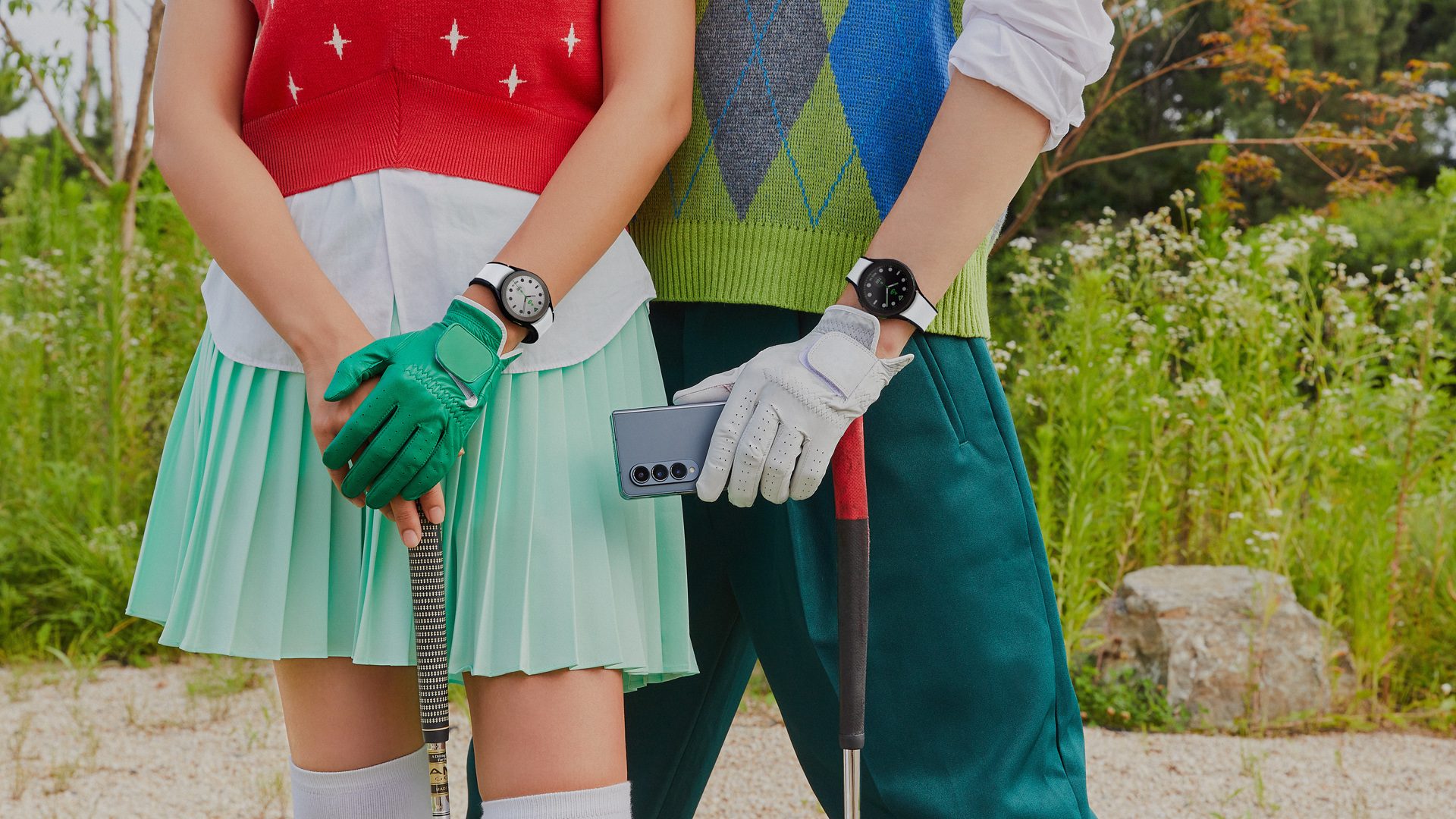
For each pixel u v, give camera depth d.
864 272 1.18
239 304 1.24
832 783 1.45
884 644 1.36
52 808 2.87
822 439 1.14
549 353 1.18
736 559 1.46
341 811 1.25
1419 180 11.26
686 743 1.59
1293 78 7.31
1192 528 4.39
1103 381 4.12
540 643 1.15
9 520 4.50
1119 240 5.11
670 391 1.43
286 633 1.19
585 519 1.19
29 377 4.79
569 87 1.23
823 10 1.32
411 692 1.29
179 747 3.33
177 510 1.30
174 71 1.26
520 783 1.17
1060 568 3.79
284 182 1.24
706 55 1.35
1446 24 11.52
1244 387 4.32
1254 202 10.59
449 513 1.17
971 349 1.38
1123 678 3.67
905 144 1.32
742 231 1.33
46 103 5.61
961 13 1.36
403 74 1.18
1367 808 2.84
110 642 4.26
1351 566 3.92
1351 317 4.30
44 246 5.50
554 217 1.14
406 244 1.17
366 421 1.05
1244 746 3.36
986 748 1.35
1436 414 4.27
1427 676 3.88
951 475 1.34
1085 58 1.17
